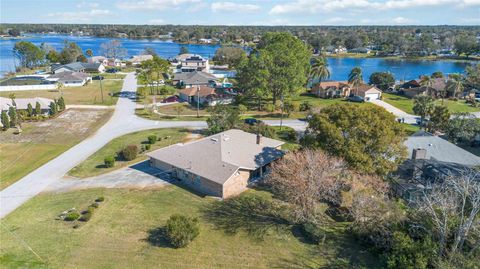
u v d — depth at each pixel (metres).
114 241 32.50
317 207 37.22
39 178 46.06
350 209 34.97
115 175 46.84
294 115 79.25
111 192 42.03
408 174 44.12
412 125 72.62
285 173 37.97
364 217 32.69
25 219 36.28
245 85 87.31
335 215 37.59
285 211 37.88
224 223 35.78
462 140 60.53
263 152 47.75
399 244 28.78
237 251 31.41
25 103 77.00
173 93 99.69
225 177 40.84
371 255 31.08
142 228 34.59
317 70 103.00
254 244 32.47
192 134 64.94
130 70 152.38
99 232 33.88
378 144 37.16
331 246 32.31
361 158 36.47
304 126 70.44
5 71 149.00
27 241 32.41
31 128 68.31
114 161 49.94
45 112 77.81
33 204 39.44
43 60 163.38
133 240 32.69
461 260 26.38
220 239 33.09
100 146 58.34
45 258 30.00
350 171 37.00
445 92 102.56
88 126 69.81
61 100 81.19
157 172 47.72
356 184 35.78
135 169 48.78
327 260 30.45
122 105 87.25
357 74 100.00
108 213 37.25
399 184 41.69
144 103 89.44
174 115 78.44
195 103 90.69
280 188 38.62
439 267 25.70
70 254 30.59
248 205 39.38
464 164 43.28
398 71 162.50
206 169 42.78
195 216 36.97
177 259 30.19
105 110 82.44
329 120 40.22
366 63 192.88
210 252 31.22
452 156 45.56
